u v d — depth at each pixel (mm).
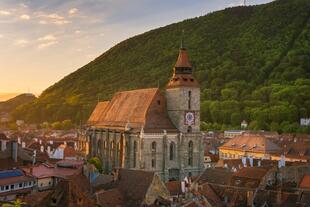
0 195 127312
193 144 196500
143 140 184625
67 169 154750
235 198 127312
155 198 125875
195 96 197250
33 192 130375
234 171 157000
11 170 141375
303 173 158625
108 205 118000
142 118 192000
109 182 136000
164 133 189125
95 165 199875
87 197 104375
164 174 189000
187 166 194625
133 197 124812
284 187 139125
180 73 198500
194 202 116250
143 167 183625
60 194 99812
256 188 133250
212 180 152500
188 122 194875
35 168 152375
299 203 119125
